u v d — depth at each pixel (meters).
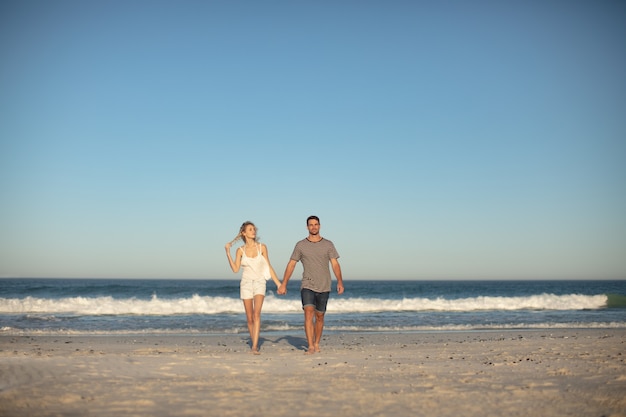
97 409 4.40
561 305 25.92
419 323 16.69
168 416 4.19
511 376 6.13
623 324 16.64
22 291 35.03
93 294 35.28
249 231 8.73
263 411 4.37
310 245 8.67
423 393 5.12
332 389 5.32
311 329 8.69
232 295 37.22
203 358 7.76
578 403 4.68
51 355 8.31
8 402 4.58
